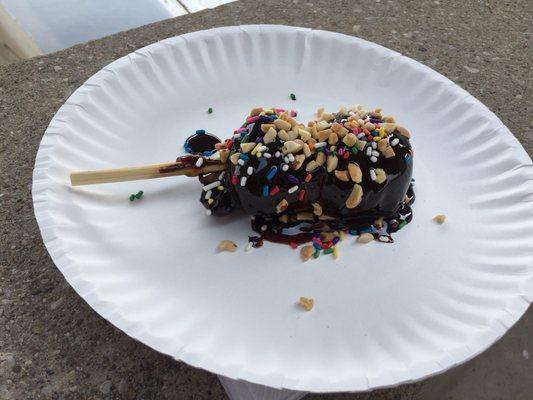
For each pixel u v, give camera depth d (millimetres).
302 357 204
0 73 353
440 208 268
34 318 241
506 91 380
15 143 315
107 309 201
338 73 325
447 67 392
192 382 231
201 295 224
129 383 228
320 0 438
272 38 328
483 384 292
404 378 188
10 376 224
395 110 312
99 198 249
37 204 229
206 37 319
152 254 235
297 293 229
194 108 302
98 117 276
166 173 252
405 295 232
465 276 239
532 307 319
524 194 262
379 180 238
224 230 249
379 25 420
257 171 233
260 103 310
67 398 222
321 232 251
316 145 237
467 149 291
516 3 458
